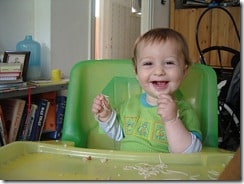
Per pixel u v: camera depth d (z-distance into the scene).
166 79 0.81
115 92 0.99
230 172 0.43
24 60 1.63
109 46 3.52
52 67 1.91
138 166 0.57
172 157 0.60
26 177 0.52
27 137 1.59
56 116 1.76
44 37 1.90
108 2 3.45
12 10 1.96
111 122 0.90
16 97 1.57
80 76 0.95
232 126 1.43
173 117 0.73
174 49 0.82
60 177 0.52
